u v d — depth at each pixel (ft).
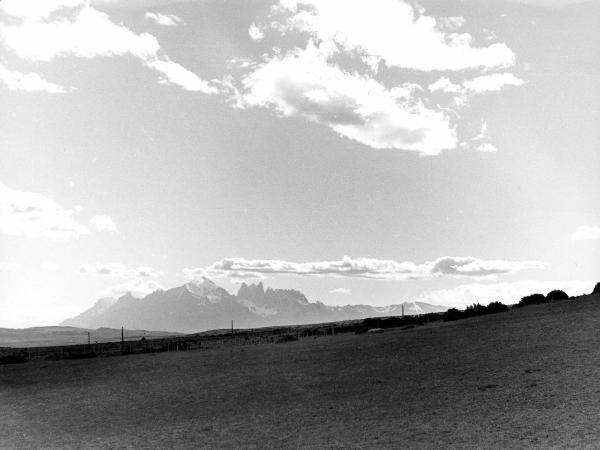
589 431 86.63
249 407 139.85
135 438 119.65
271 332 525.34
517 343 167.22
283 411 130.52
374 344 222.28
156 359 279.08
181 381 194.29
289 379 171.94
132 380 210.59
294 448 97.86
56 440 125.80
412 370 156.87
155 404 158.61
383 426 106.63
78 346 619.67
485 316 258.37
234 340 414.21
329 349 229.66
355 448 93.76
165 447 108.06
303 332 382.63
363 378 156.97
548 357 141.90
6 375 270.46
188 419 134.62
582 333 162.81
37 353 492.13
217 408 143.54
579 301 228.43
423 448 89.15
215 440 110.11
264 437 108.27
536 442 84.94
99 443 117.80
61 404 174.60
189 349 349.20
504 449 83.51
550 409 101.76
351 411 122.11
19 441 128.16
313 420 118.21
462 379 136.15
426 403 119.85
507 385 123.13
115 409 157.89
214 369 214.69
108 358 323.78
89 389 199.82
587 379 116.57
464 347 177.68
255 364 214.48
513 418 99.81
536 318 206.69
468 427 98.37
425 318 319.27
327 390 148.15
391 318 351.46
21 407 175.94
